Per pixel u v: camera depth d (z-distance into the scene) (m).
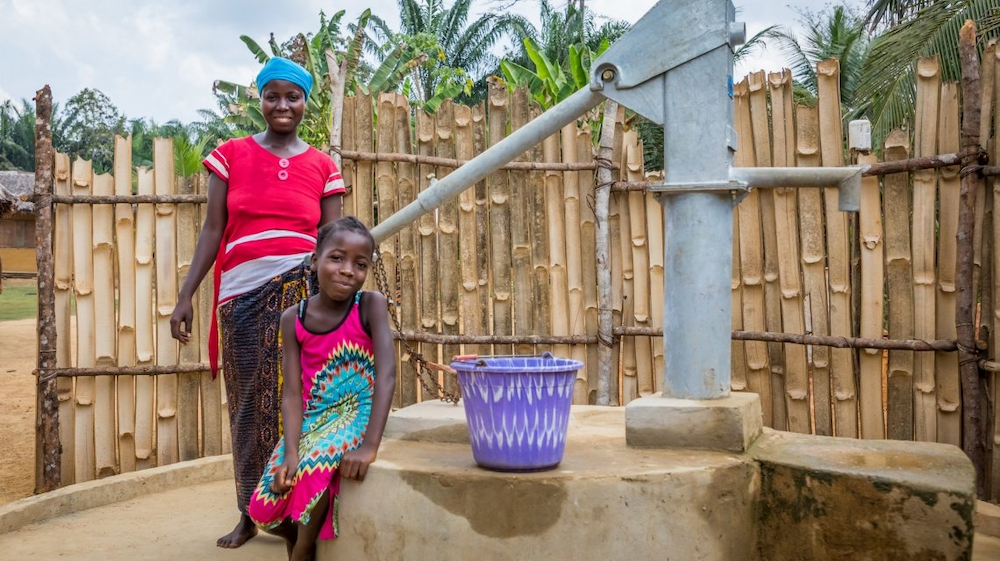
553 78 13.91
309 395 3.02
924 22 9.24
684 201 3.13
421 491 2.75
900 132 4.66
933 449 2.99
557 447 2.75
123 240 5.28
